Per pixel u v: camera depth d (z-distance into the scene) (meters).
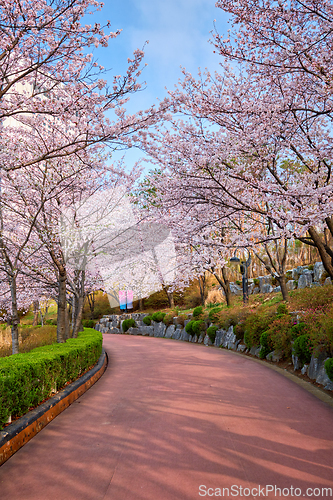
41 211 9.34
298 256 20.50
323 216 7.05
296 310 9.88
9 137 8.66
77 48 5.76
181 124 8.77
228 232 14.73
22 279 11.90
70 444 4.04
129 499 2.75
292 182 10.24
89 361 8.50
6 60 6.02
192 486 2.90
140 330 25.59
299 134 8.02
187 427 4.40
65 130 8.35
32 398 4.74
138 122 6.24
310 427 4.19
